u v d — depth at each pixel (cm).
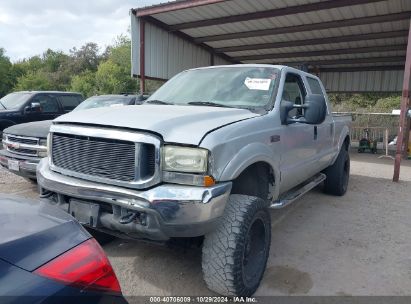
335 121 584
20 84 5584
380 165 1088
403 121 798
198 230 270
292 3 1013
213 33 1313
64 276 154
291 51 1564
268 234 340
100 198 287
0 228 163
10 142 575
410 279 353
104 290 167
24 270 145
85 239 178
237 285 292
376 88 1814
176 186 273
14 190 615
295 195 445
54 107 1086
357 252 412
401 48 1414
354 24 1115
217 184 281
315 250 415
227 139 295
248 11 1084
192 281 340
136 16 1091
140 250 402
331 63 1728
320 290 329
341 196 658
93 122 300
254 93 403
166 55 1261
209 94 414
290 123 398
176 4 1013
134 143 277
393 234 471
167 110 341
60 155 324
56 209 205
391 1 948
